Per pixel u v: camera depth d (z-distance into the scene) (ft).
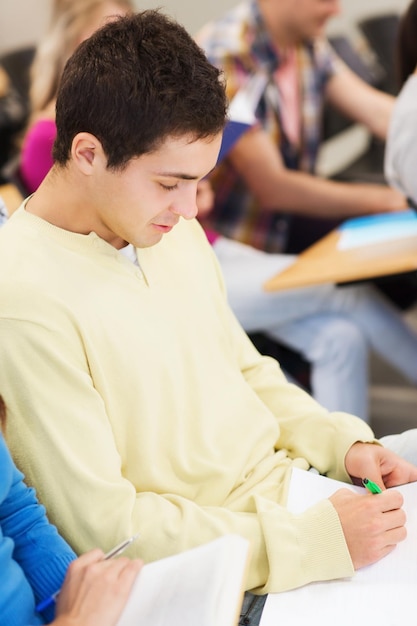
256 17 10.58
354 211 10.77
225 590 3.68
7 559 3.71
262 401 5.38
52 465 4.20
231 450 4.80
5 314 4.18
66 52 8.87
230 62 10.53
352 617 4.10
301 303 9.12
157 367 4.55
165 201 4.21
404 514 4.47
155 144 4.02
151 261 4.74
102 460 4.24
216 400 4.83
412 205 8.44
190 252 5.05
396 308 10.96
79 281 4.38
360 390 9.29
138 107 3.98
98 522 4.19
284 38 10.71
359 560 4.31
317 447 5.15
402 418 10.53
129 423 4.48
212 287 5.15
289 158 11.27
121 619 3.68
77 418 4.21
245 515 4.50
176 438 4.58
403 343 9.57
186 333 4.74
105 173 4.17
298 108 11.18
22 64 12.24
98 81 4.06
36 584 3.95
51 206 4.44
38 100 9.21
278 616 4.15
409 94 8.05
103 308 4.41
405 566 4.33
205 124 4.05
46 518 4.05
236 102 8.05
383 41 12.31
